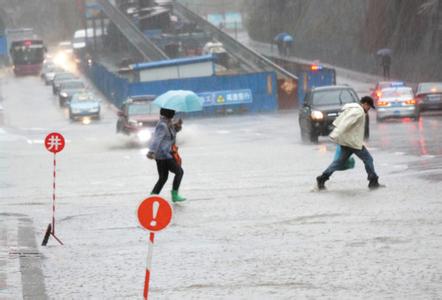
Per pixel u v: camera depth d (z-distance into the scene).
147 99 94.69
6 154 75.69
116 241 28.33
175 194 37.41
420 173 43.62
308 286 20.62
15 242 28.50
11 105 170.62
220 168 53.47
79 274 23.00
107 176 52.22
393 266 22.39
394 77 187.75
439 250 24.17
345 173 45.88
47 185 48.56
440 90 106.44
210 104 143.00
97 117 136.75
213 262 23.97
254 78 144.12
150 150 37.03
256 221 31.02
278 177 45.97
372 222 29.39
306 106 74.69
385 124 93.94
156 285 21.41
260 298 19.64
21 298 20.16
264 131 97.06
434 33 171.38
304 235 27.62
